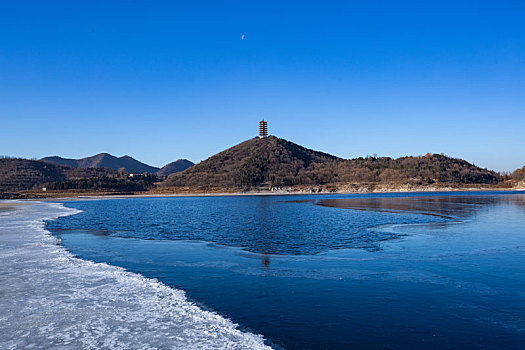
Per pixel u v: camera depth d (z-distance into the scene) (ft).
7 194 549.54
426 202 279.08
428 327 38.93
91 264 69.21
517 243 89.61
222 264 69.41
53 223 148.56
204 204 317.42
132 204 331.36
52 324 40.04
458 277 58.18
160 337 36.63
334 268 65.05
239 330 38.42
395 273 61.05
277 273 61.98
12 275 61.00
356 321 40.68
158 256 77.61
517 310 43.57
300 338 36.42
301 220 151.94
